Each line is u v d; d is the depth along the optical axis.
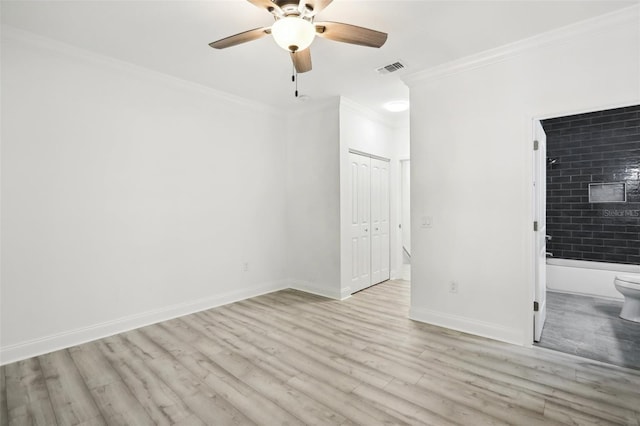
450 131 2.98
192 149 3.51
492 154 2.75
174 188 3.36
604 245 4.28
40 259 2.54
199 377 2.15
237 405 1.85
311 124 4.25
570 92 2.38
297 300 3.92
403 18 2.23
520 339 2.62
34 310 2.50
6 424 1.70
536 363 2.31
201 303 3.56
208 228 3.65
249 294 4.06
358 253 4.31
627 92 2.18
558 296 4.02
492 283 2.77
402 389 2.00
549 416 1.73
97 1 2.05
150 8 2.13
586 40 2.31
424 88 3.15
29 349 2.46
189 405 1.85
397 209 5.07
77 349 2.59
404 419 1.72
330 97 3.90
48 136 2.58
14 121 2.43
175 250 3.36
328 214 4.09
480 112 2.81
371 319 3.25
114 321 2.91
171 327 3.06
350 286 4.14
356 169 4.27
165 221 3.29
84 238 2.76
